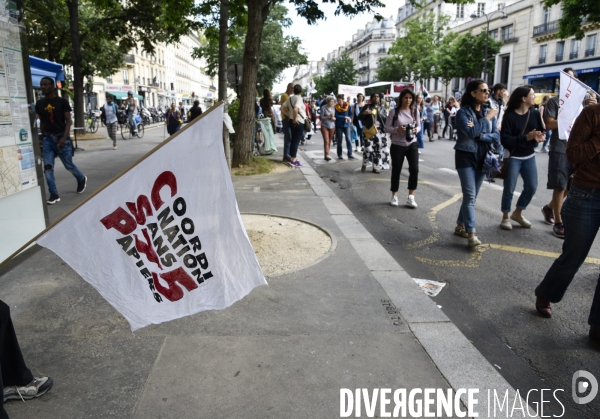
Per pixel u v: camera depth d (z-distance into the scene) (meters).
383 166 11.05
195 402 2.54
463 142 5.44
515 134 5.87
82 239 2.39
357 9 11.70
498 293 4.21
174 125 17.88
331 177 10.56
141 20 23.72
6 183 4.70
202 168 2.54
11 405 2.52
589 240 3.36
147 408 2.49
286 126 11.88
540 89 43.97
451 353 3.06
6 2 4.70
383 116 10.92
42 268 4.54
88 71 30.69
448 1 11.78
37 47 27.34
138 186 2.45
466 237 5.93
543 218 6.82
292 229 5.89
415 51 53.06
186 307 2.60
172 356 2.98
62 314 3.57
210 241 2.61
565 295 4.15
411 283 4.20
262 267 4.54
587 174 3.28
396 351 3.07
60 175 10.55
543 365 3.06
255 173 10.45
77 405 2.52
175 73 84.06
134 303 2.51
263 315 3.54
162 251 2.52
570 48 40.59
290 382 2.72
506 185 6.08
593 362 3.10
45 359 2.96
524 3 46.53
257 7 10.35
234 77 13.76
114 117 17.03
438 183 9.79
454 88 60.62
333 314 3.57
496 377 2.82
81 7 26.19
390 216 7.01
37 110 7.60
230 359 2.94
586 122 3.16
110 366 2.88
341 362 2.93
